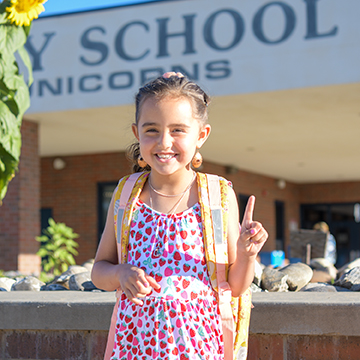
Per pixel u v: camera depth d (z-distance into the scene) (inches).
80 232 536.7
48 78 356.2
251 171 657.0
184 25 328.8
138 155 78.6
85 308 102.8
